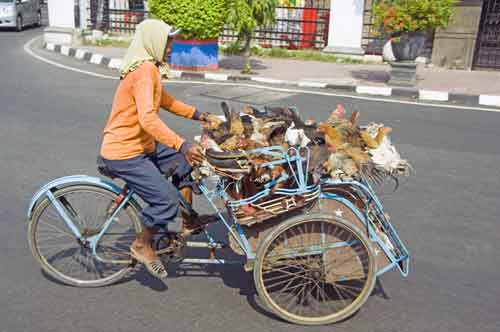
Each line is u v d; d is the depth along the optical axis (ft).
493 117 29.04
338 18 47.91
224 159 10.68
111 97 31.32
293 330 11.26
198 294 12.50
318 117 27.91
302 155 10.91
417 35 34.71
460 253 14.55
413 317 11.75
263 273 11.67
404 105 31.48
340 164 10.88
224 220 11.56
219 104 30.42
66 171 19.67
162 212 11.62
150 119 10.50
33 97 30.76
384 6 34.91
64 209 12.38
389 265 11.72
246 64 39.73
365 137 11.33
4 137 23.36
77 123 25.75
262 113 12.07
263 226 11.40
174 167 11.96
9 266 13.42
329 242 11.44
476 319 11.71
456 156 22.18
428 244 14.99
